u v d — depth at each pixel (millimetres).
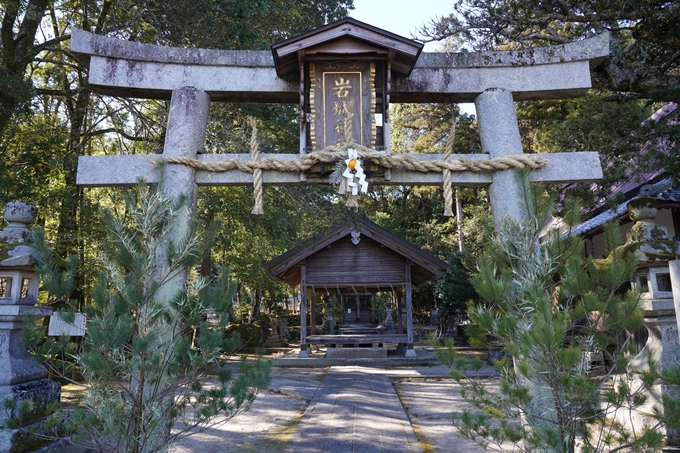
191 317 3439
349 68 4723
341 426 5648
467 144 16516
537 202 3711
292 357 13516
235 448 5043
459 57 5020
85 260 10305
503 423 3316
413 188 29453
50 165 9438
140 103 10844
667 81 8039
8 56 7945
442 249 25969
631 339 3527
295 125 9586
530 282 3348
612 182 7785
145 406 3344
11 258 4840
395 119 22078
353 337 13461
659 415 3135
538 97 5148
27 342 3725
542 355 3041
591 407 3215
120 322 3135
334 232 13258
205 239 3947
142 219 3836
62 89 11664
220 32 7609
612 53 8133
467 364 3521
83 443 4500
